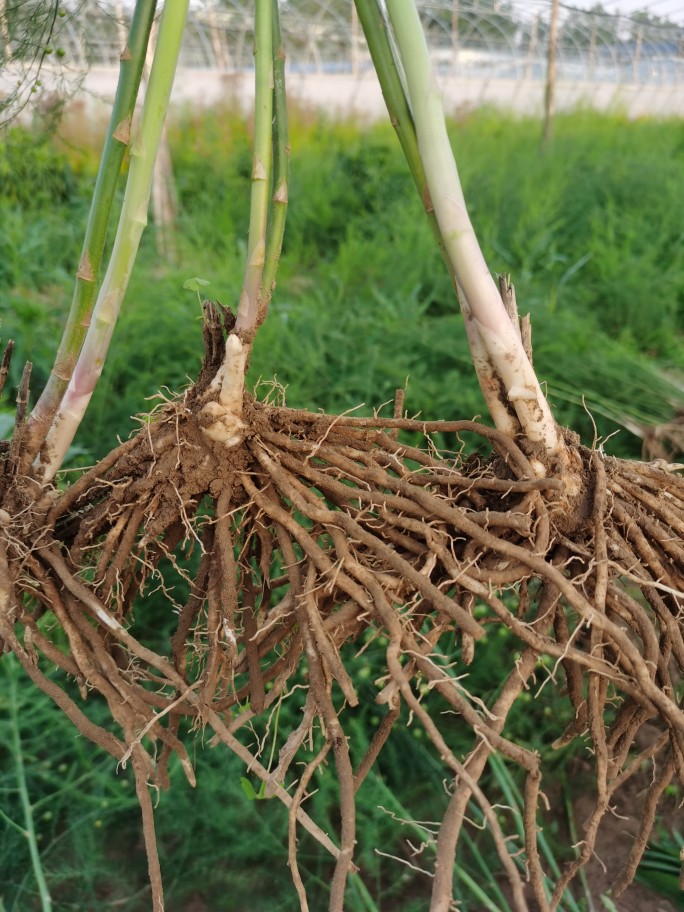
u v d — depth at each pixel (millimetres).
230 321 370
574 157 2119
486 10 3014
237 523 365
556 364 1158
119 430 972
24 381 374
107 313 347
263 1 314
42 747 682
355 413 1020
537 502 358
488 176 1942
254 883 633
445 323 1236
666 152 2195
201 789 651
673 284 1473
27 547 358
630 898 637
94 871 607
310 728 349
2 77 532
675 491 403
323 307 1315
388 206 1864
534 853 323
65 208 1472
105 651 356
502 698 325
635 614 356
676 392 1129
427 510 361
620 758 375
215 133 2461
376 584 340
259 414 364
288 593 362
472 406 1042
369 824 632
